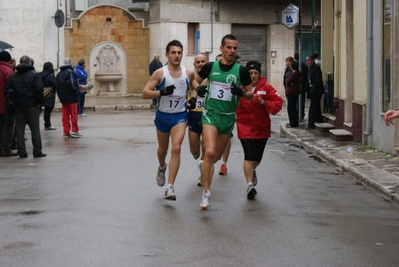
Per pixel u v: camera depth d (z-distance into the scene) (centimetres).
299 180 1418
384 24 1766
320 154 1791
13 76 1728
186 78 1170
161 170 1244
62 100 2178
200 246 900
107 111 3356
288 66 2555
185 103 1178
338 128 2253
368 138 1898
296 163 1662
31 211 1112
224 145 1173
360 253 879
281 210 1127
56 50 3781
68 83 2167
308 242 928
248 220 1052
